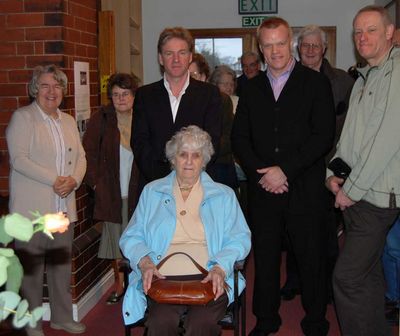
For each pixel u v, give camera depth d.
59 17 3.53
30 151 3.22
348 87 3.72
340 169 2.96
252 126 3.20
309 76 3.11
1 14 3.56
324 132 3.07
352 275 2.88
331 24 7.13
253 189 3.21
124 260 2.84
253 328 3.48
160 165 3.19
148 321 2.58
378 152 2.67
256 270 3.29
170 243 2.76
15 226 1.07
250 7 7.15
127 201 3.96
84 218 4.03
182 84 3.24
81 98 3.89
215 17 7.25
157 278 2.59
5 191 3.74
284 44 3.04
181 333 2.64
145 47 7.35
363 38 2.71
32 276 3.30
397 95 2.64
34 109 3.27
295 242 3.20
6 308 1.06
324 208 3.18
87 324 3.75
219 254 2.67
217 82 4.90
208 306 2.59
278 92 3.16
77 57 3.81
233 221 2.79
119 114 3.94
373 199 2.76
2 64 3.60
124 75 3.89
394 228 3.40
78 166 3.44
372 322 2.98
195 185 2.83
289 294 4.08
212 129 3.18
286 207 3.16
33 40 3.56
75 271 3.73
